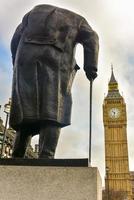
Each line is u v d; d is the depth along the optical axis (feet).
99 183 17.31
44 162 17.11
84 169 16.47
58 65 19.67
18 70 19.65
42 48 19.56
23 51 19.76
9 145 148.97
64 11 21.13
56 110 19.02
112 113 399.24
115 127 395.96
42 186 16.33
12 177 16.53
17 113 18.97
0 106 88.07
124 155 382.83
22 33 20.80
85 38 20.97
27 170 16.63
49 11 20.54
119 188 366.43
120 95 408.05
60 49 19.93
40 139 18.93
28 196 16.21
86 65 20.62
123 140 389.19
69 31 20.52
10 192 16.29
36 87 19.06
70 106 20.18
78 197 16.03
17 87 19.34
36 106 18.89
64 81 19.93
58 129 19.22
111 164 380.78
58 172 16.51
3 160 17.30
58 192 16.20
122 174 374.22
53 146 18.78
